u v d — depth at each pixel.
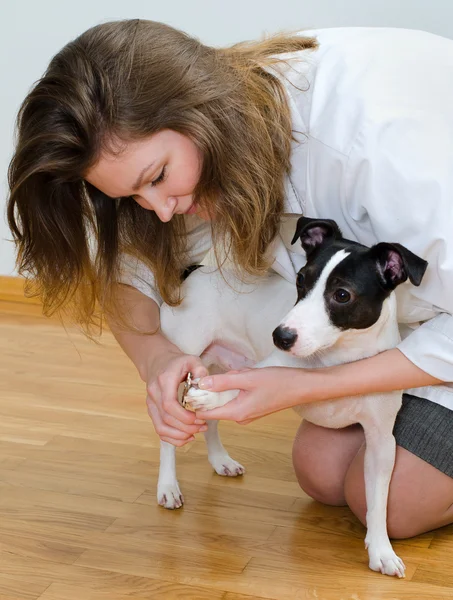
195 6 3.34
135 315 2.02
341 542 1.95
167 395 1.71
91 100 1.47
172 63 1.54
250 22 3.29
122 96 1.48
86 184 1.71
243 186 1.64
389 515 1.91
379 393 1.78
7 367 2.97
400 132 1.64
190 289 2.08
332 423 1.90
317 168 1.74
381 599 1.74
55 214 1.63
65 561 1.84
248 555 1.88
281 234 1.95
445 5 3.03
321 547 1.92
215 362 2.16
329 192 1.77
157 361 1.86
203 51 1.63
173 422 1.71
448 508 1.95
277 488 2.19
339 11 3.17
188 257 2.10
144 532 1.96
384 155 1.64
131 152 1.50
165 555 1.87
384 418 1.80
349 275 1.64
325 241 1.71
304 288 1.67
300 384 1.70
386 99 1.67
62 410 2.62
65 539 1.93
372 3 3.12
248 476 2.25
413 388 1.88
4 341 3.23
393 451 1.83
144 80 1.49
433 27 3.07
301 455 2.10
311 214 1.83
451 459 1.89
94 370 2.97
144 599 1.72
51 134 1.48
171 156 1.54
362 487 1.94
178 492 2.10
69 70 1.49
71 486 2.17
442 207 1.61
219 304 2.05
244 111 1.62
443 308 1.71
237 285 2.03
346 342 1.74
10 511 2.04
